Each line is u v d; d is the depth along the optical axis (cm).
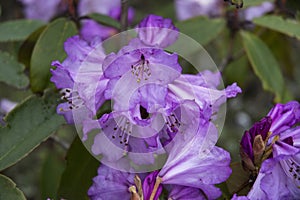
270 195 39
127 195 40
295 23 52
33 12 60
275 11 58
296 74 83
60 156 61
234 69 61
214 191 40
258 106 81
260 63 54
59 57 47
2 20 69
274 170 40
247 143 41
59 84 41
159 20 40
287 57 63
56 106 44
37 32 50
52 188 59
